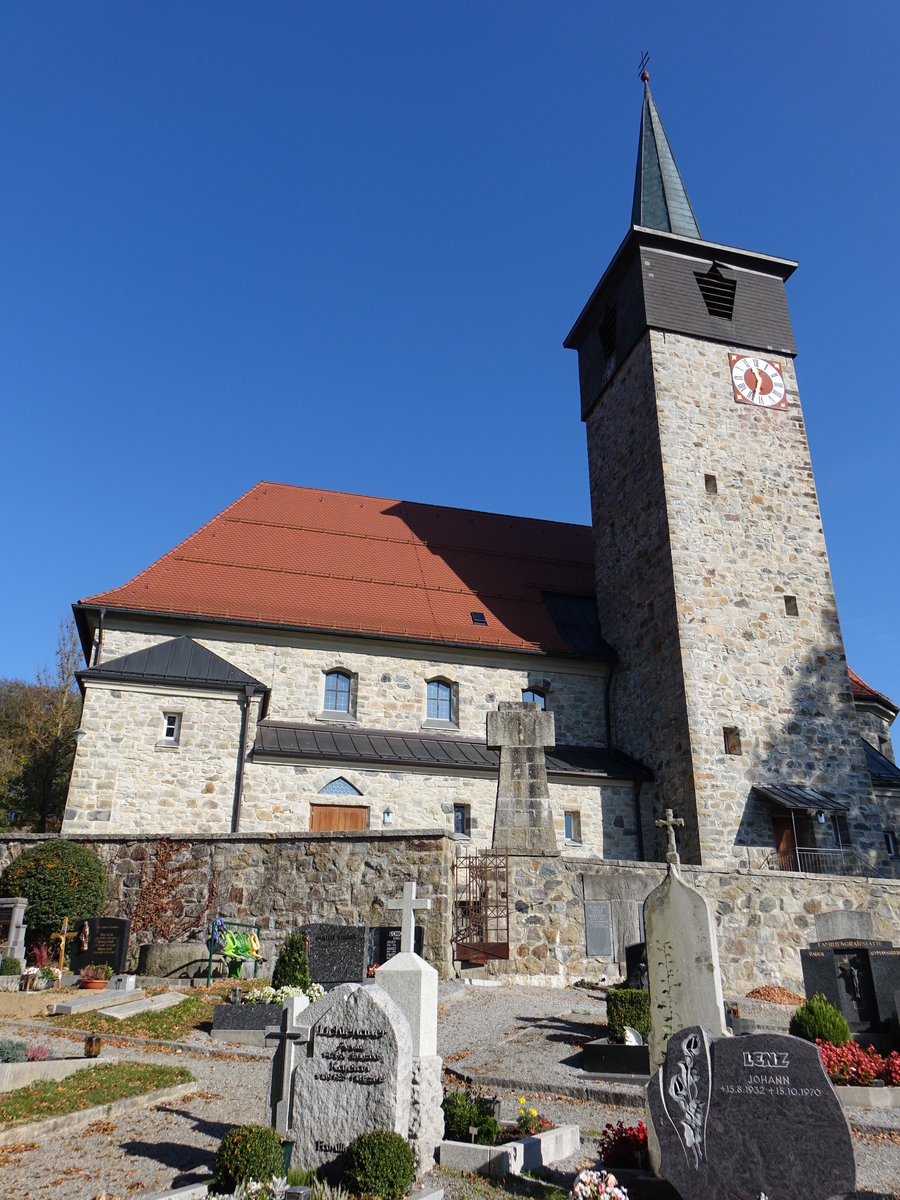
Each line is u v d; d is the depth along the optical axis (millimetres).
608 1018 12742
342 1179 7684
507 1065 11773
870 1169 8461
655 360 30203
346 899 17984
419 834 18062
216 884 18625
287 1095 8508
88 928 17297
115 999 14992
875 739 34188
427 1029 9227
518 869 18047
